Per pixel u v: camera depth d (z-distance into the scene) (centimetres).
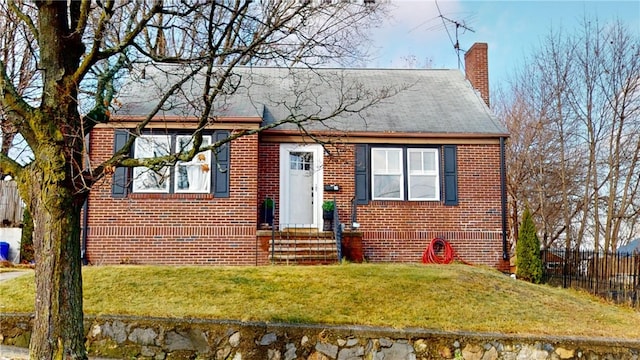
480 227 1545
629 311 1177
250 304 880
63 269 565
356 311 872
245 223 1441
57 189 561
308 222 1549
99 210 1423
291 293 936
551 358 812
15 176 595
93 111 632
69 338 560
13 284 971
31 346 561
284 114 1588
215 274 1034
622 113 2362
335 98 1697
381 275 1048
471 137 1564
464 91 1830
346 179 1550
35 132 566
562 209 2708
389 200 1545
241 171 1456
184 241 1429
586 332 862
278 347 793
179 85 637
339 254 1361
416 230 1536
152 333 800
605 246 2361
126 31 726
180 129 1430
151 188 1448
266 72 1812
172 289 934
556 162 2694
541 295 1058
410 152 1573
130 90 1489
